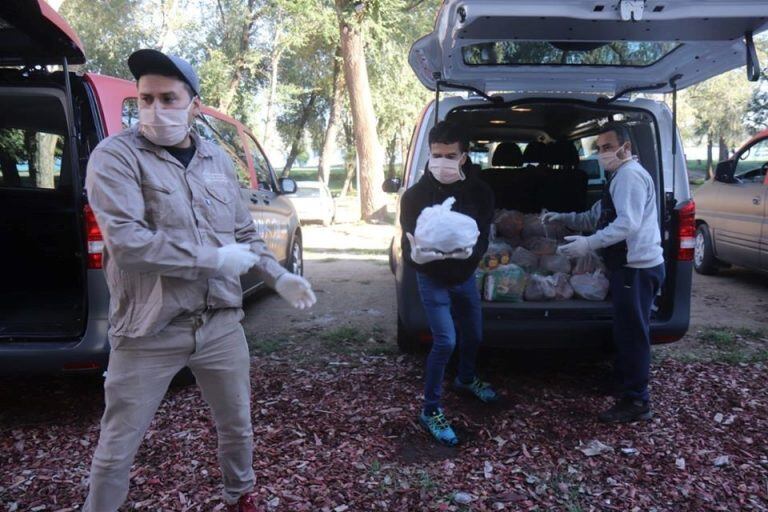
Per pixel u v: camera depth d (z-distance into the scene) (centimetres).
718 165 770
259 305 667
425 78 461
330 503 279
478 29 320
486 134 578
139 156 208
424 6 1989
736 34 322
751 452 324
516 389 411
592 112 415
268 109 2244
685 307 387
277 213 639
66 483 297
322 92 2859
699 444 332
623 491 289
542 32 325
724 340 506
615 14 284
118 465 215
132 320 212
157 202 209
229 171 240
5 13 294
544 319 381
